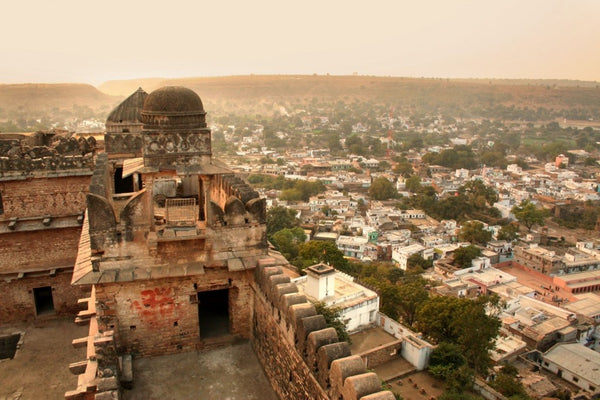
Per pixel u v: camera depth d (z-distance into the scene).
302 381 10.77
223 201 17.47
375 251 100.81
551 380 58.81
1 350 22.25
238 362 14.18
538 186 165.50
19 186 22.88
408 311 58.25
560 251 106.88
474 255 94.56
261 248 14.48
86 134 34.75
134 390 12.79
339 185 159.12
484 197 139.88
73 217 23.73
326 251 69.50
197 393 12.80
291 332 11.28
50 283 23.75
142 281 13.57
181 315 14.20
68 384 18.67
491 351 59.72
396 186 162.38
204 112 14.86
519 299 78.88
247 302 14.92
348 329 46.91
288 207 129.12
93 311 14.72
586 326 70.56
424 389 42.12
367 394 8.56
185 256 13.79
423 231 117.12
